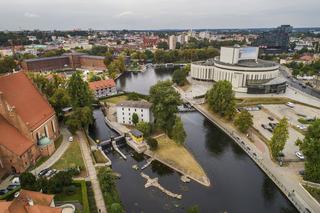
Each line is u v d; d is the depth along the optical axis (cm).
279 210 7594
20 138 8744
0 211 5119
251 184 8738
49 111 10525
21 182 7262
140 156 10594
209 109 15600
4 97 8606
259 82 19588
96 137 12069
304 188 8100
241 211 7506
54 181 7494
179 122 10644
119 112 13100
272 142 9681
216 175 9225
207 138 12250
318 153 8062
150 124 12019
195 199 7956
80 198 7325
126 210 7431
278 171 9069
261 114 14850
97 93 18375
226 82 14262
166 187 8531
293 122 13538
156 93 12056
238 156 10606
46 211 5581
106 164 9325
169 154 10356
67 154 9769
